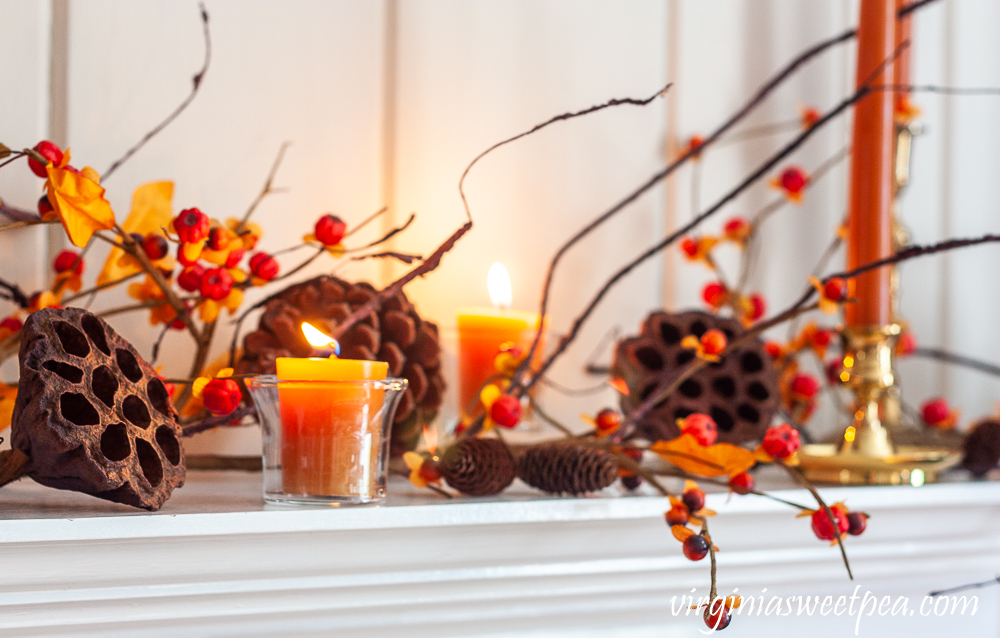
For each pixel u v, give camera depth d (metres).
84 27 0.91
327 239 0.84
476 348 0.91
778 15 1.04
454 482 0.82
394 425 0.87
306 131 0.94
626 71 1.00
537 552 0.83
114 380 0.77
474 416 0.90
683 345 0.88
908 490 0.88
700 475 0.84
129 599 0.77
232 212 0.93
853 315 0.94
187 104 0.90
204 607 0.79
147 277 0.87
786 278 1.04
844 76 1.06
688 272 1.02
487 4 0.97
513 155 0.98
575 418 0.98
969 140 1.10
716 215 1.03
